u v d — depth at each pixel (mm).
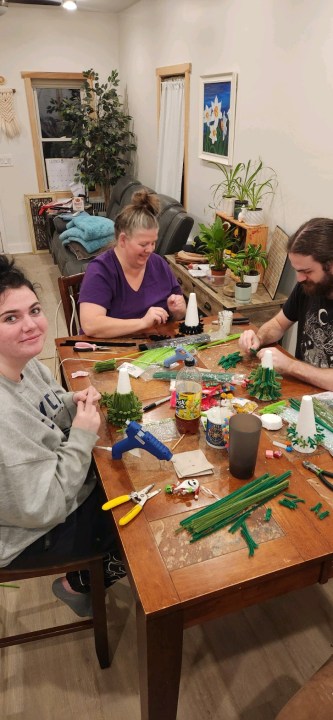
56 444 1149
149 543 935
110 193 5715
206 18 3293
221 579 866
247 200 3000
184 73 3795
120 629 1551
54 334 3770
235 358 1613
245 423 1063
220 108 3271
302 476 1115
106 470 1132
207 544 936
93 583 1253
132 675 1414
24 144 5492
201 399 1354
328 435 1243
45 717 1318
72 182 5863
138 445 1121
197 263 3266
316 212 2459
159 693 974
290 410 1349
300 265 1510
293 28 2398
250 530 968
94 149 5145
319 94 2297
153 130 4793
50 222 5145
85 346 1722
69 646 1500
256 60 2770
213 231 2791
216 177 3539
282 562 900
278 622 1571
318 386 1484
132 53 5020
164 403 1395
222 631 1543
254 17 2719
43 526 1073
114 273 1927
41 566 1194
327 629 1548
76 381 1512
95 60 5449
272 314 2693
